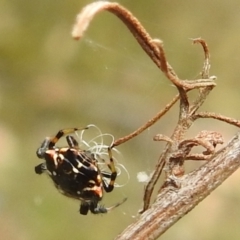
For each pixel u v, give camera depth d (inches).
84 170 3.0
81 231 6.2
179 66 7.7
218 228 6.3
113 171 3.2
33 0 8.7
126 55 8.0
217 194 6.5
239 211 6.4
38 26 8.6
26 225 6.3
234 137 2.3
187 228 6.3
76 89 7.9
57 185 3.1
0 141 7.2
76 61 8.2
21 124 7.6
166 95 7.5
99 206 3.3
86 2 8.6
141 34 2.1
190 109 2.3
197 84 2.2
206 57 2.4
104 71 8.0
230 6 8.4
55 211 6.4
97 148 3.2
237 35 8.0
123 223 6.1
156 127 6.9
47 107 7.8
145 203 2.3
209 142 2.3
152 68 7.8
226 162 2.2
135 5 8.4
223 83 7.5
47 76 8.2
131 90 7.7
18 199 6.5
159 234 2.2
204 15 8.3
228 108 7.3
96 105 7.6
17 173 6.8
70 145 3.1
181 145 2.3
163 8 8.4
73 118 7.6
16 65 8.2
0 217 6.3
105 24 8.2
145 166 6.5
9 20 8.6
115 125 7.3
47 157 3.1
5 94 7.9
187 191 2.2
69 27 8.5
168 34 8.1
